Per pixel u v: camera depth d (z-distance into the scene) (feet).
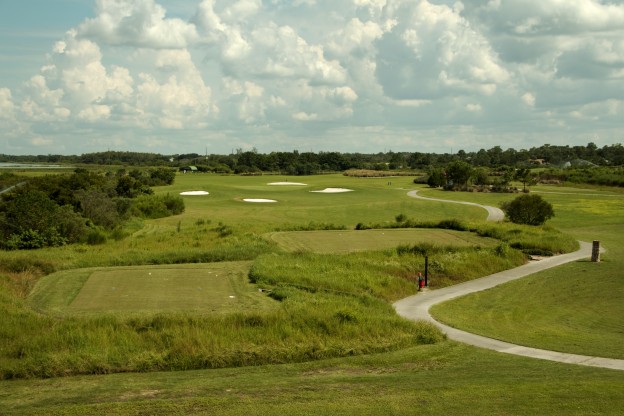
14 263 110.52
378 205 304.71
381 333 69.36
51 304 84.17
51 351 58.90
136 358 58.23
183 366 57.88
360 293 99.19
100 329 64.85
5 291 88.07
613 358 63.62
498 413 41.91
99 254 133.18
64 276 106.01
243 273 110.42
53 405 44.70
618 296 109.60
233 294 92.12
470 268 130.93
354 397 45.62
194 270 113.29
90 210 214.69
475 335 76.95
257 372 55.62
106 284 99.14
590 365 59.52
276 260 121.39
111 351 59.36
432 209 291.38
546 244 159.33
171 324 67.36
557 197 339.57
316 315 71.56
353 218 257.55
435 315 92.07
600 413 41.93
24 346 59.72
